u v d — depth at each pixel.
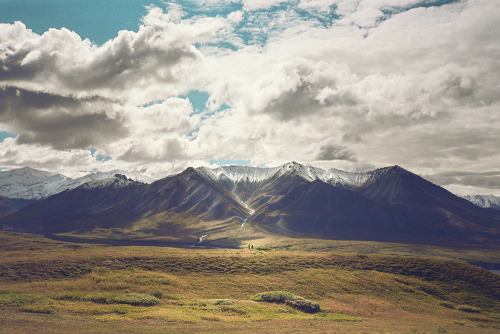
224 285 77.19
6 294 54.69
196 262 91.06
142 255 92.69
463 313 79.75
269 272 89.94
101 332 38.00
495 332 59.38
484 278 106.69
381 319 66.06
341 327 52.22
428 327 60.28
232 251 112.38
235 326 47.62
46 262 77.94
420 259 118.44
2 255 86.50
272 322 52.75
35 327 37.91
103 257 86.44
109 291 64.94
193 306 58.91
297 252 116.81
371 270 105.00
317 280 88.00
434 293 93.38
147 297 60.19
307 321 55.41
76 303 53.75
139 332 39.28
